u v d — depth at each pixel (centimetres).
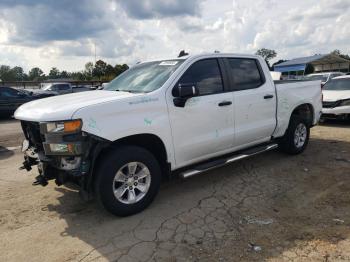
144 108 399
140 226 379
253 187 490
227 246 334
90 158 366
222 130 489
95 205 440
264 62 573
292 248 327
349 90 1045
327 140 786
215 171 564
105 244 344
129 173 400
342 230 359
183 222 386
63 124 353
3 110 1513
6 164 662
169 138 425
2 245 348
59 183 398
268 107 561
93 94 443
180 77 445
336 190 471
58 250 336
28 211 428
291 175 538
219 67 497
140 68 518
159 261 312
